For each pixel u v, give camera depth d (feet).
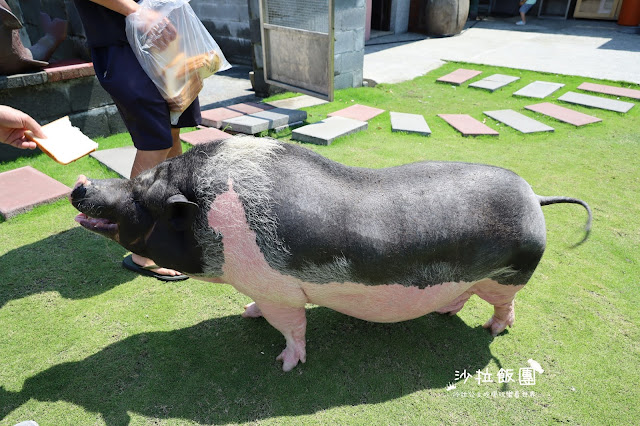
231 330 8.43
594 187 13.66
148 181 6.70
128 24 7.96
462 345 8.14
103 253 10.48
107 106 16.67
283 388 7.27
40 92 14.88
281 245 6.12
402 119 18.88
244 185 6.16
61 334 8.24
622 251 10.71
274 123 17.49
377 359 7.83
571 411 6.95
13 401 7.02
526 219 6.59
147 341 8.12
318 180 6.33
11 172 13.42
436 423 6.75
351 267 6.25
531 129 17.97
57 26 15.87
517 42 36.27
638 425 6.73
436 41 37.11
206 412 6.88
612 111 20.15
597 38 37.73
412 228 6.19
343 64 22.82
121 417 6.80
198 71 9.02
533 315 8.80
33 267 9.92
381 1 40.22
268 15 19.84
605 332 8.41
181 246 6.54
